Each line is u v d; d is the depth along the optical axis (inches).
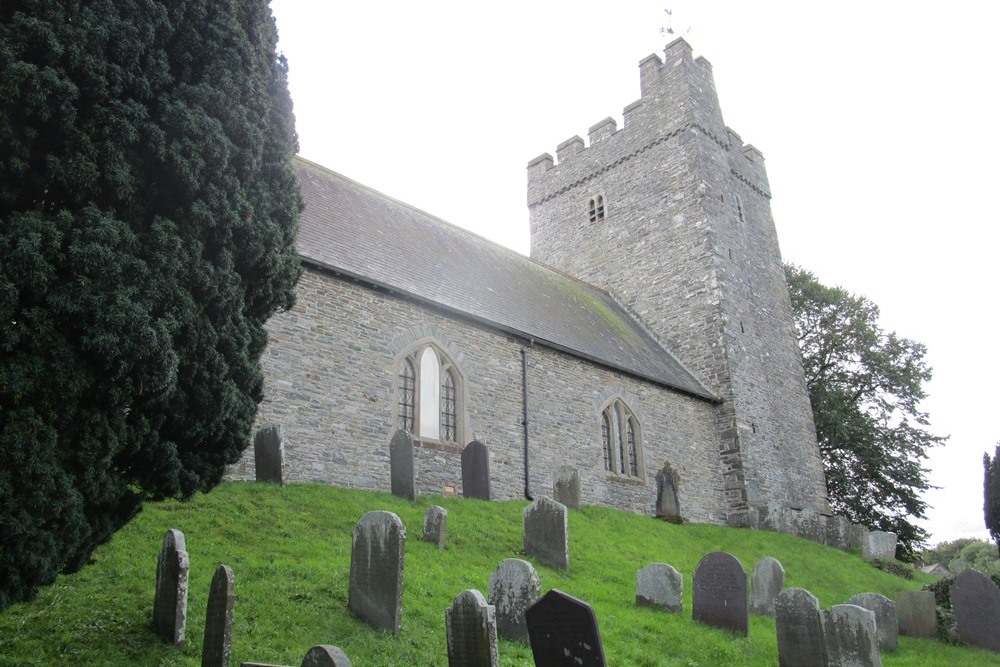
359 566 313.9
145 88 291.9
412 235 810.2
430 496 554.3
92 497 251.6
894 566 796.0
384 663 268.7
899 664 419.5
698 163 1068.5
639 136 1152.2
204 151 303.7
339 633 288.8
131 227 279.7
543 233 1247.5
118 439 258.5
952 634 486.3
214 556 346.9
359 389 584.1
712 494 894.4
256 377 331.3
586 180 1208.2
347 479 554.6
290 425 532.7
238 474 494.6
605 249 1145.4
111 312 248.1
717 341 976.3
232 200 317.1
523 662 291.6
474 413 665.6
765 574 478.3
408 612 319.9
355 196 804.6
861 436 1211.9
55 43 259.3
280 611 296.8
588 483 746.2
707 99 1145.4
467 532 479.5
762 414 989.2
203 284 294.7
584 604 228.5
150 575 317.4
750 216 1166.3
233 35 333.1
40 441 231.1
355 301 605.3
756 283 1098.7
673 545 634.8
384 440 589.0
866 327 1298.0
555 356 765.9
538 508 472.4
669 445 861.8
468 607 260.2
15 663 236.1
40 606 278.4
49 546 231.8
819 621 349.1
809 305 1333.7
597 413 788.6
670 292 1043.9
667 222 1077.8
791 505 976.3
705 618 401.4
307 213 670.5
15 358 230.1
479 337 697.0
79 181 260.7
